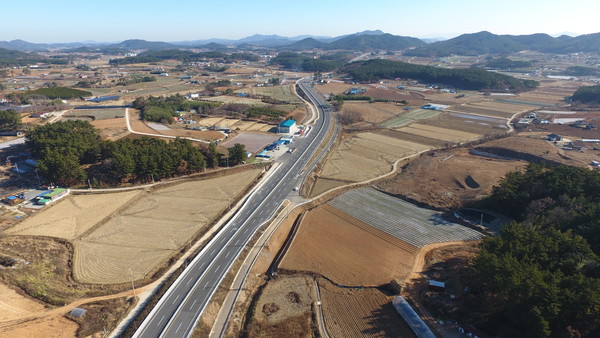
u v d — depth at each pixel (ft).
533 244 224.94
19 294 218.79
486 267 210.79
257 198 373.40
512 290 192.24
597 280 186.29
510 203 331.16
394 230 315.58
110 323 204.23
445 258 272.72
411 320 208.13
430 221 331.36
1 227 313.12
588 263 208.54
